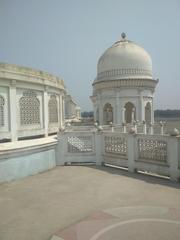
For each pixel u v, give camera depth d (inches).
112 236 170.6
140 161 362.6
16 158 350.6
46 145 405.7
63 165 441.4
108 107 1182.3
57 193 278.8
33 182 331.6
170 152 322.7
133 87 1101.7
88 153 440.8
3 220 207.0
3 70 417.7
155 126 908.6
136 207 226.7
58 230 185.2
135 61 1139.9
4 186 314.2
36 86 508.1
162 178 333.1
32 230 186.9
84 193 275.4
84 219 203.3
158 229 179.8
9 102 439.2
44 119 534.6
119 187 294.4
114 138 408.2
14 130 446.3
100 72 1211.9
